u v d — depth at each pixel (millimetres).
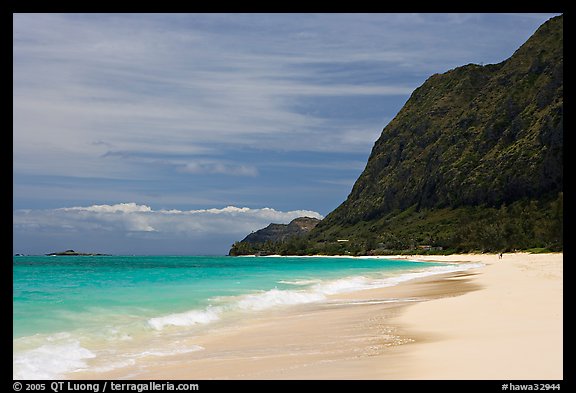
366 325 20250
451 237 189000
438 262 124438
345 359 13820
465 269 77688
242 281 47094
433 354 13461
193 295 31547
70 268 83062
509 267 71312
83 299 27766
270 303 29812
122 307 24844
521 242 146250
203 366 14008
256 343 17547
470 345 14367
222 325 21922
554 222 128625
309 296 33625
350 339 17250
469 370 11547
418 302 28922
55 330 18688
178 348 16906
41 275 57875
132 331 19562
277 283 44781
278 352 15672
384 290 39250
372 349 15102
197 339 18562
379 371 12023
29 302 25453
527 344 14062
